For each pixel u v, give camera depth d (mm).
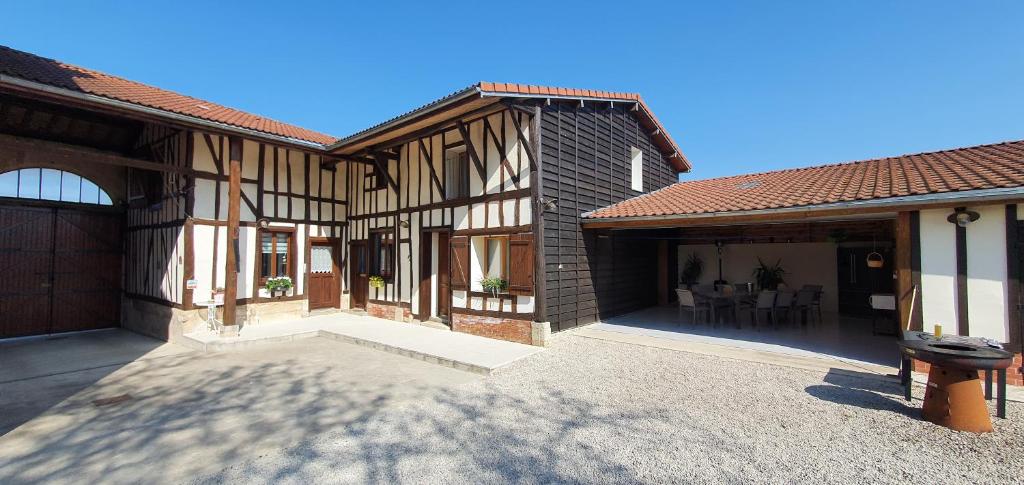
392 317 9633
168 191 8664
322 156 9594
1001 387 3783
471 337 7676
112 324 9914
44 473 3117
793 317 8742
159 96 8219
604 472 3061
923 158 7441
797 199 5957
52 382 5516
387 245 9828
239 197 7797
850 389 4676
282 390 5078
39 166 8820
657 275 11547
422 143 8625
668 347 6613
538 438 3641
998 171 5074
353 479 2992
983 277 4590
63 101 5906
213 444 3596
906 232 5023
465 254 8070
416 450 3439
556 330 7340
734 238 10242
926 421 3818
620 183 9398
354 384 5297
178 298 8148
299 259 9906
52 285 9125
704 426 3818
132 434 3814
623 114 9633
